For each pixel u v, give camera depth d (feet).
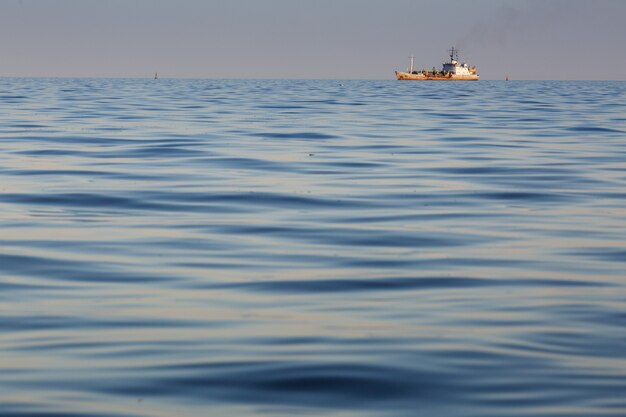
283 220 117.39
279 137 226.17
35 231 108.99
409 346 67.41
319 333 70.44
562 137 238.68
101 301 79.20
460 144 215.10
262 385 59.72
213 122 276.41
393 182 151.02
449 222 117.60
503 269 92.53
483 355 65.67
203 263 93.56
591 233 111.55
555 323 73.92
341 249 100.78
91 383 59.82
